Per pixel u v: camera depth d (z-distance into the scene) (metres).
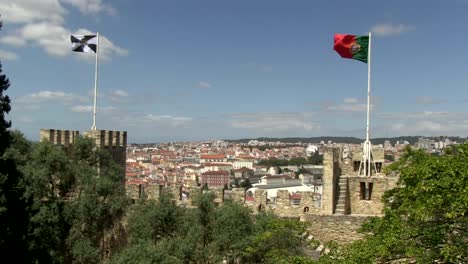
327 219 35.88
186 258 35.84
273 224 31.84
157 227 39.28
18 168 37.38
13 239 31.17
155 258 33.22
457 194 19.70
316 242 31.91
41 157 40.22
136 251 33.84
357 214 37.28
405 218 24.38
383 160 41.47
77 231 38.69
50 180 40.44
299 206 40.72
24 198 33.91
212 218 38.38
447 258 19.48
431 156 23.69
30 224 34.56
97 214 39.56
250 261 35.06
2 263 30.48
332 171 37.97
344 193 37.69
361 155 41.00
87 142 43.66
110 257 40.22
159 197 41.03
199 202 39.09
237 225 36.47
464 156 21.81
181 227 39.09
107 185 40.81
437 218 21.28
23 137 42.16
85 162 42.81
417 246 20.88
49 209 37.28
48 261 34.25
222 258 36.72
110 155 45.03
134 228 39.44
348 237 35.31
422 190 21.16
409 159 25.08
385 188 36.94
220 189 43.94
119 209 41.88
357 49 40.22
